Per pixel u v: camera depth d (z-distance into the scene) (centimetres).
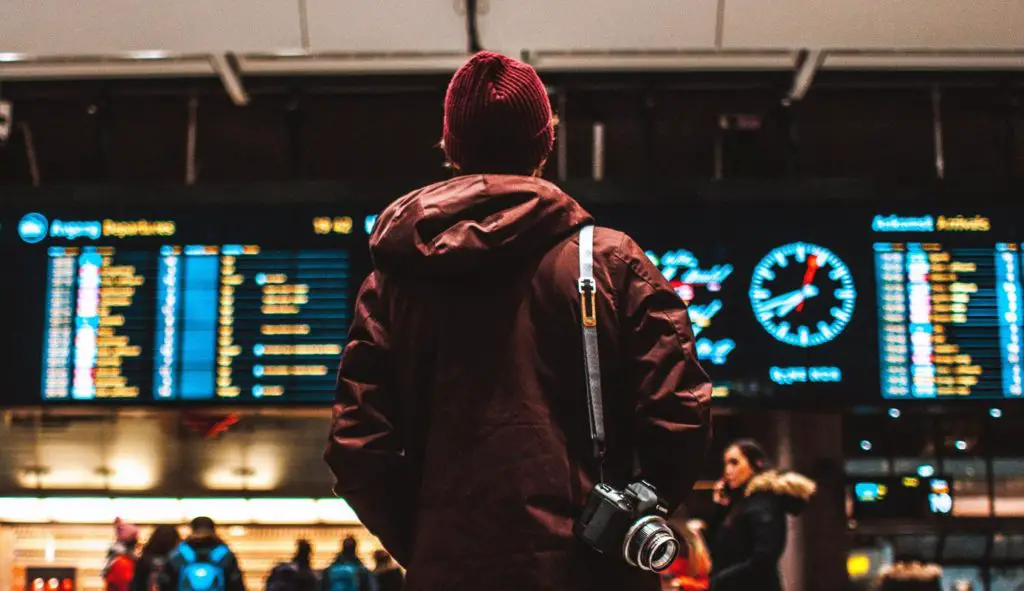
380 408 182
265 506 980
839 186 695
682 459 174
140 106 812
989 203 695
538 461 171
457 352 176
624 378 180
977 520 859
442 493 173
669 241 693
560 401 177
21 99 784
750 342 685
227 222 694
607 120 802
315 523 998
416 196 179
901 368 682
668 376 175
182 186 696
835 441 871
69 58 683
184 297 688
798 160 761
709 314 687
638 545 166
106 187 697
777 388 680
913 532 860
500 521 169
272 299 687
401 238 175
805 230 694
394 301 182
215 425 921
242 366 682
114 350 685
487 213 176
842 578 832
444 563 170
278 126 820
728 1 623
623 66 709
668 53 681
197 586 741
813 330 685
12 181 829
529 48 652
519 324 176
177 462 945
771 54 689
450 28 639
